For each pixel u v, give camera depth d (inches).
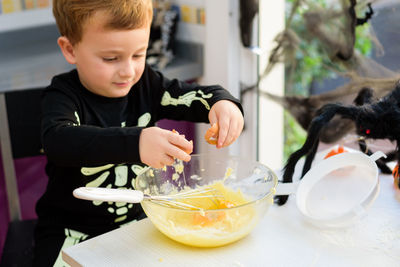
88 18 34.3
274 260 27.6
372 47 48.2
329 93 54.2
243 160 35.4
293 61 57.4
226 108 38.5
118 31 34.6
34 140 56.7
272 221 31.8
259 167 34.3
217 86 43.6
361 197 32.6
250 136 65.5
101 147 31.5
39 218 43.8
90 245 29.4
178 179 36.2
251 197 34.0
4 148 56.3
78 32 35.5
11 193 58.4
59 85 40.9
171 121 67.4
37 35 70.1
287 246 28.9
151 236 30.5
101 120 42.1
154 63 64.1
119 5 33.9
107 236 30.5
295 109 58.9
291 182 36.9
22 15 68.6
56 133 33.8
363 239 29.6
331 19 51.8
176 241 29.7
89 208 42.1
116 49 35.3
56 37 71.2
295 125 59.7
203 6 63.3
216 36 62.4
